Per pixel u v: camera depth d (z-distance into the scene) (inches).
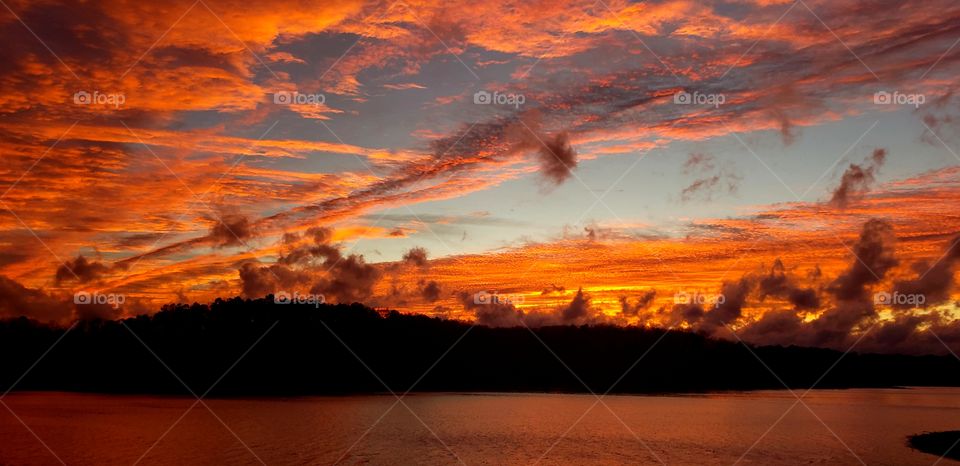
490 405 6392.7
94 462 2886.3
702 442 3730.3
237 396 6934.1
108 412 4940.9
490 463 2984.7
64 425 4104.3
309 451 3233.3
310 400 6619.1
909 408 6437.0
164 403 5885.8
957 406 6752.0
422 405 6254.9
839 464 3026.6
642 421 4958.2
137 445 3341.5
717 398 7859.3
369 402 6461.6
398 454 3184.1
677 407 6363.2
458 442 3612.2
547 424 4643.2
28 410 5039.4
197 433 3826.3
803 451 3420.3
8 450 3159.5
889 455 3280.0
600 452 3341.5
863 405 6830.7
